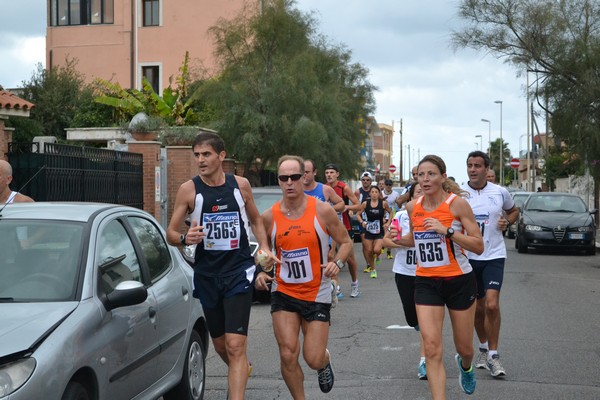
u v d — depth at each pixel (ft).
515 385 29.91
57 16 181.78
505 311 48.34
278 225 23.97
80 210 24.00
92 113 131.85
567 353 35.76
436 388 23.84
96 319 20.40
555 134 112.78
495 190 32.19
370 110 166.20
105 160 74.33
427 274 25.21
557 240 92.68
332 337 39.78
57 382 18.21
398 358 34.78
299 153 120.98
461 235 24.67
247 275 24.34
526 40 107.76
